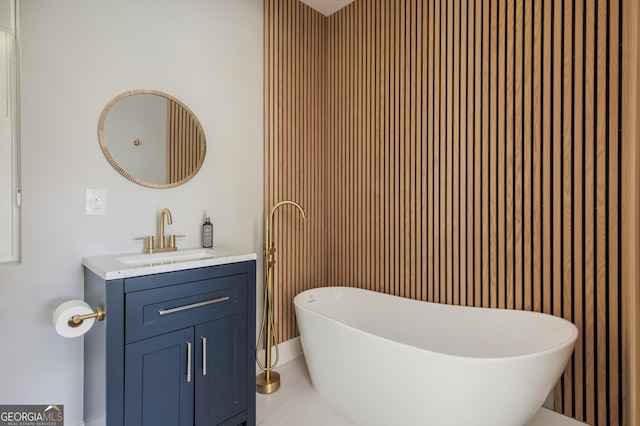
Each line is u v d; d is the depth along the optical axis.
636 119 1.27
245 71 2.26
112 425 1.23
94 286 1.41
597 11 1.62
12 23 1.41
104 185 1.64
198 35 2.00
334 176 2.79
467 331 1.99
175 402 1.41
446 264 2.16
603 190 1.61
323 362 1.90
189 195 1.97
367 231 2.57
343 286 2.72
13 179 1.42
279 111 2.46
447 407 1.41
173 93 1.89
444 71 2.14
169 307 1.40
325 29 2.82
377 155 2.49
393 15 2.38
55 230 1.50
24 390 1.43
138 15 1.75
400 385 1.53
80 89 1.56
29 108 1.43
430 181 2.22
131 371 1.28
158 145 1.82
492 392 1.34
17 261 1.43
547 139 1.78
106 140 1.63
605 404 1.61
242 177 2.25
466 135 2.07
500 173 1.94
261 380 2.13
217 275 1.58
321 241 2.80
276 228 2.44
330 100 2.80
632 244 1.39
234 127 2.20
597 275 1.63
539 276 1.82
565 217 1.73
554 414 1.74
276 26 2.44
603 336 1.61
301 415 1.83
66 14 1.52
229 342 1.62
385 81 2.44
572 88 1.70
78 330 1.24
